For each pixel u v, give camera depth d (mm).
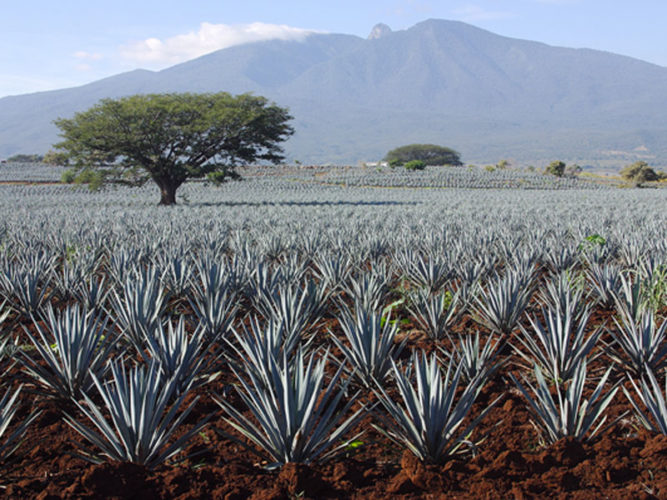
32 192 62250
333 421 3691
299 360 3826
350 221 20531
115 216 25062
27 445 3984
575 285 8328
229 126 41000
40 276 8773
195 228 17547
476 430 4125
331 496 3307
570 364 4832
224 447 3904
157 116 39531
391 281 8797
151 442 3566
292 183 81812
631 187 82875
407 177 87938
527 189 76938
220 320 5816
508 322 6273
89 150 39219
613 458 3582
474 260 9930
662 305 7469
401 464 3578
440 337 6230
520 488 3273
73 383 4574
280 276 8047
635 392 4691
